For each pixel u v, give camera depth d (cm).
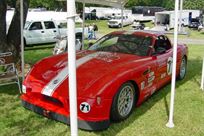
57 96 428
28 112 497
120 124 458
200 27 3453
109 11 5150
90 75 441
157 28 3497
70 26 276
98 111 410
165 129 451
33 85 461
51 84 445
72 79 286
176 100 587
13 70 606
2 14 823
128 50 566
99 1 841
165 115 503
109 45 592
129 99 477
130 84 471
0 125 448
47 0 4794
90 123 410
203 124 475
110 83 425
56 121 462
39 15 1947
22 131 430
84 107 409
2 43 830
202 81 668
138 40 586
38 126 446
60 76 455
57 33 1691
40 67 501
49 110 442
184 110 533
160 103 562
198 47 1748
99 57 520
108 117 425
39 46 1602
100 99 409
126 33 621
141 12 4481
